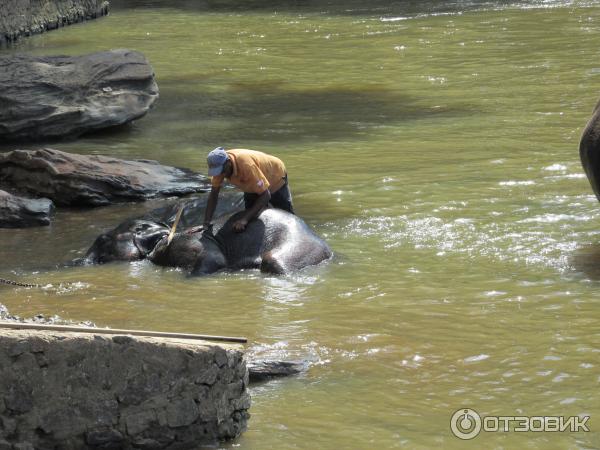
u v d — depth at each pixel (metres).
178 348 15.92
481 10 84.94
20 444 15.27
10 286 26.19
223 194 31.72
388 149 40.66
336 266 27.14
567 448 16.67
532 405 18.41
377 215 31.55
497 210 31.45
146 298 25.08
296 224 28.33
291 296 24.97
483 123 44.69
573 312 23.22
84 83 44.62
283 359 20.48
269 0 99.12
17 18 77.06
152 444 15.92
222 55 67.31
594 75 54.75
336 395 18.83
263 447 16.48
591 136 27.92
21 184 35.12
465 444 16.80
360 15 85.50
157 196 35.03
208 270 27.14
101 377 15.54
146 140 43.75
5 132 42.88
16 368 15.19
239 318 23.38
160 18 88.38
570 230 29.22
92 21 87.56
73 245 30.17
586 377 19.64
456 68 58.97
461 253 27.78
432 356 20.81
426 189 34.19
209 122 47.06
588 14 79.31
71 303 24.67
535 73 56.19
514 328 22.34
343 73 59.00
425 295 24.67
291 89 54.81
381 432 17.23
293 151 40.97
